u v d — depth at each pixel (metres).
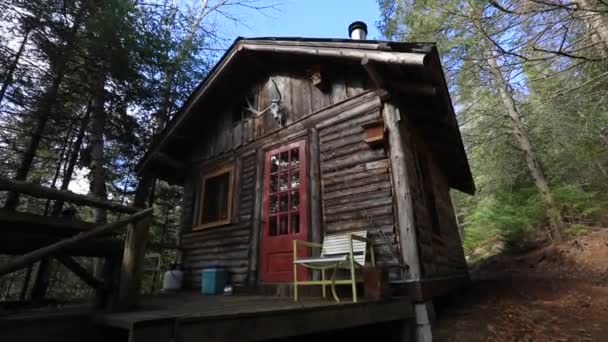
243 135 6.08
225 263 5.35
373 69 3.91
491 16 4.94
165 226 9.81
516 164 9.19
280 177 5.04
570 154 7.94
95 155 6.82
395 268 3.47
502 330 3.19
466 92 8.88
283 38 4.89
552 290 4.62
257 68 6.16
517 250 8.52
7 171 6.72
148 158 6.76
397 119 4.03
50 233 2.23
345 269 3.74
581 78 5.58
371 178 4.01
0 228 1.99
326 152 4.59
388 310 2.95
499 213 8.73
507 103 8.89
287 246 4.52
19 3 5.75
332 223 4.17
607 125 6.71
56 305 3.25
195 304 2.82
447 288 4.24
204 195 6.43
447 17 6.28
